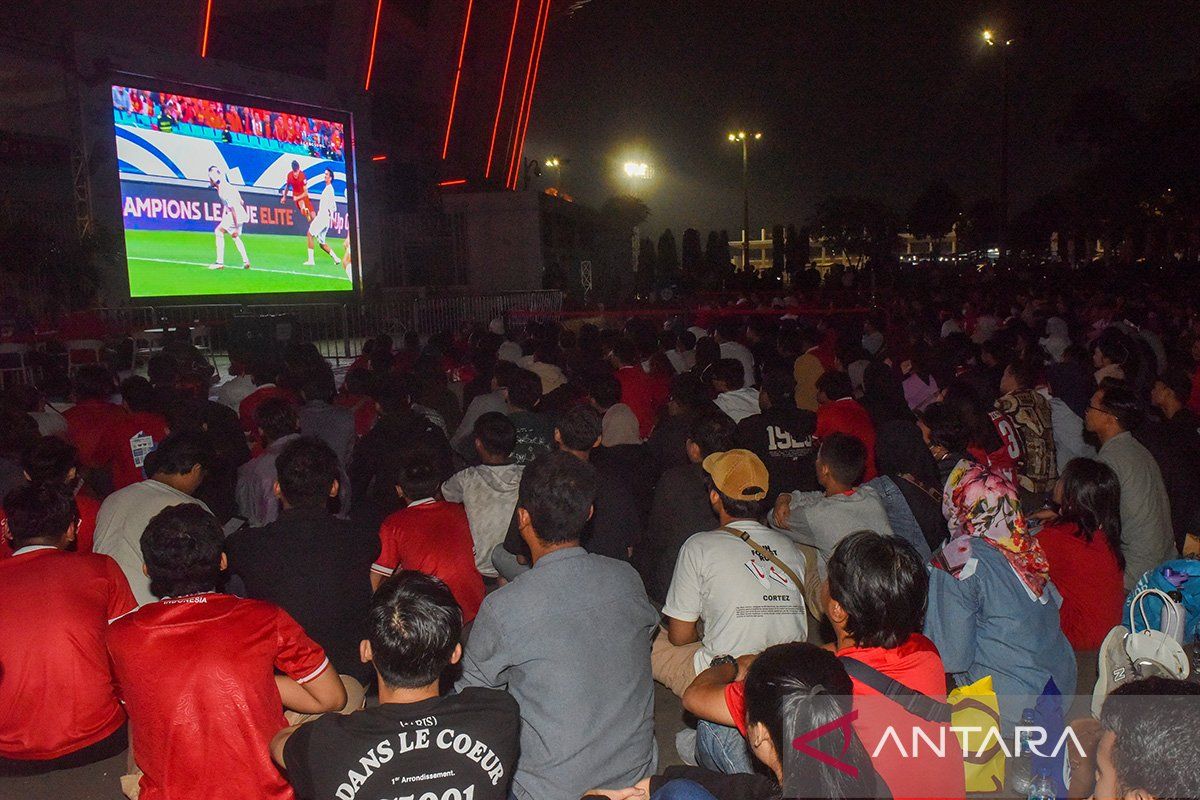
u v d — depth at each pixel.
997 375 8.56
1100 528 4.59
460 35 39.06
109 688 3.98
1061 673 3.82
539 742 2.98
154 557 2.96
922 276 35.19
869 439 6.51
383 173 31.84
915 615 2.70
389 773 2.34
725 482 3.66
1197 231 38.72
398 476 4.45
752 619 3.50
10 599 3.85
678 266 45.06
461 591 4.35
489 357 8.55
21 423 5.48
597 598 3.04
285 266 19.03
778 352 9.89
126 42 20.61
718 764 3.34
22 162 19.73
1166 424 6.07
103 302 18.64
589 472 3.16
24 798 4.10
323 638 3.91
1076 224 44.81
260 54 34.41
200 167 17.19
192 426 6.12
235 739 2.83
